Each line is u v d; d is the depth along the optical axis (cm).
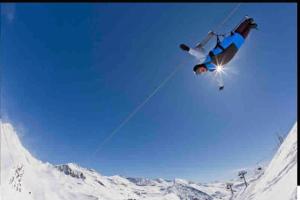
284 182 3316
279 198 2889
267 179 4928
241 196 7262
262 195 4131
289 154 4400
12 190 4803
